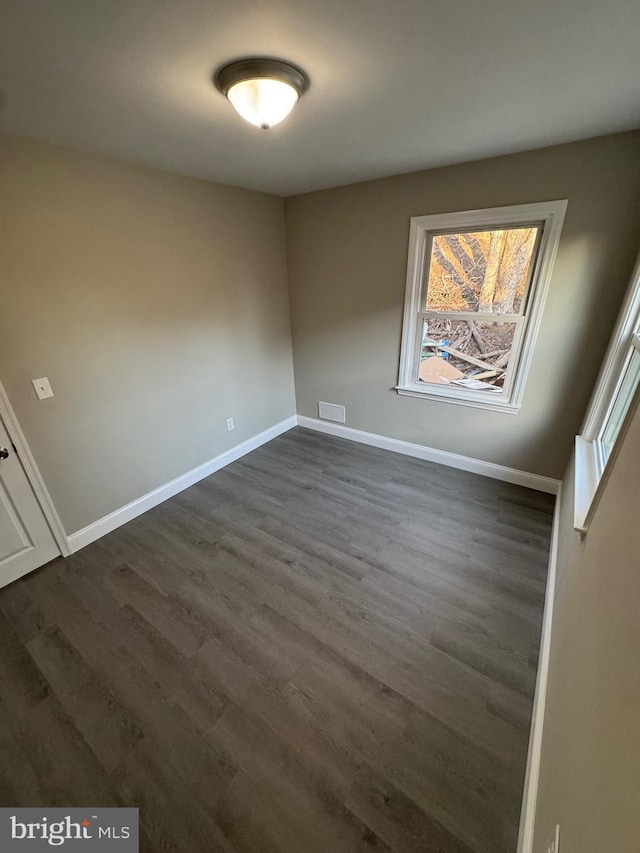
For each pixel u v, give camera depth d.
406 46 1.13
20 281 1.91
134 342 2.48
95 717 1.48
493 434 2.96
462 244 2.67
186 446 3.01
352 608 1.92
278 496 2.91
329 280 3.31
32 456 2.11
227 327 3.11
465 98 1.48
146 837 1.16
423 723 1.43
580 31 1.06
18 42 1.07
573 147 2.06
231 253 2.97
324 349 3.61
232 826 1.18
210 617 1.89
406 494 2.89
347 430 3.82
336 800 1.23
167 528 2.57
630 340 1.92
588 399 2.48
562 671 1.19
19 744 1.40
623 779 0.54
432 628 1.80
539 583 2.04
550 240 2.29
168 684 1.59
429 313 2.95
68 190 2.00
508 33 1.07
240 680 1.60
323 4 0.94
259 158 2.18
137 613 1.92
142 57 1.16
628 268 2.13
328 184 2.85
